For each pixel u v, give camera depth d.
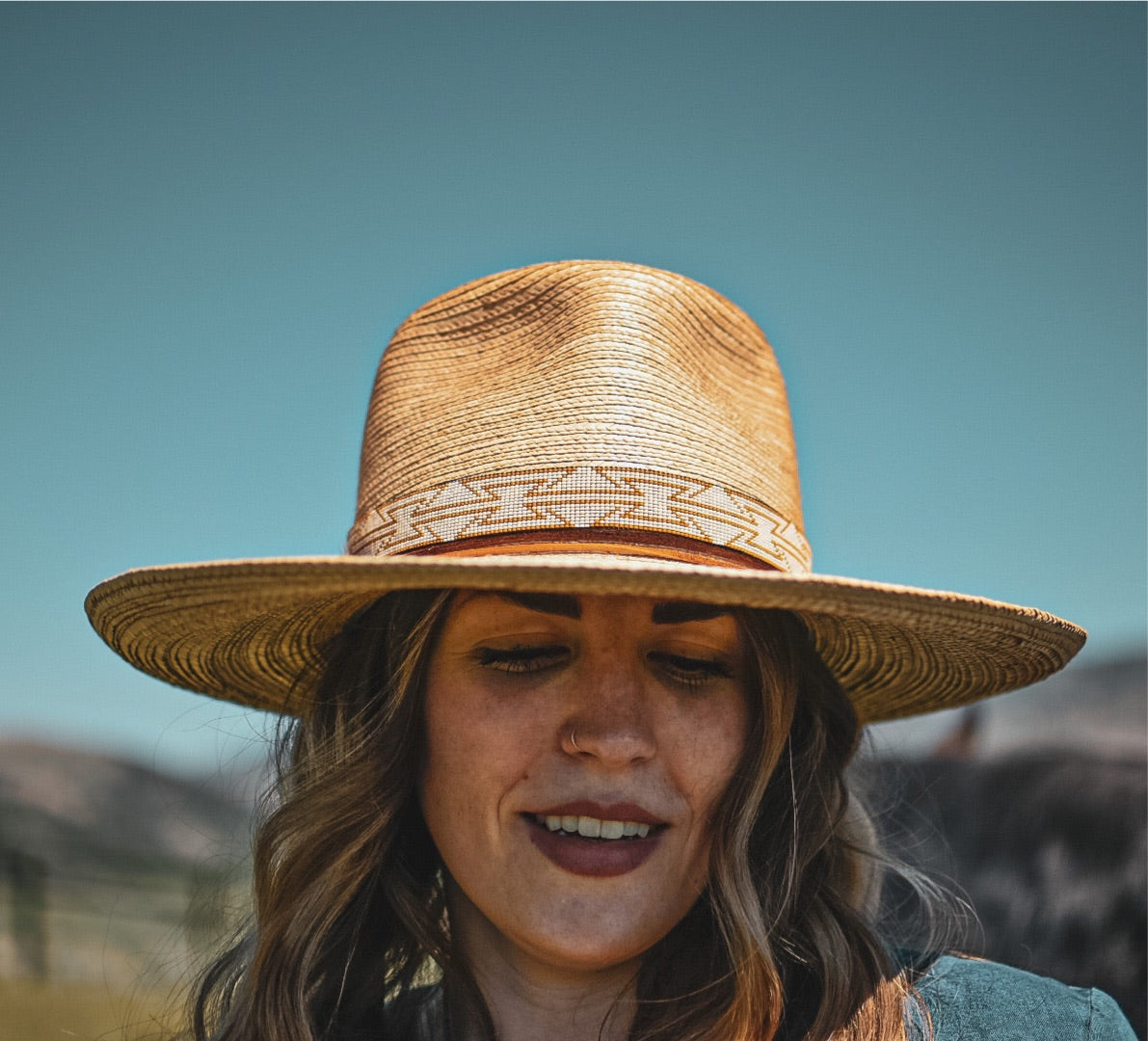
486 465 1.83
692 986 1.94
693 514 1.78
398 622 1.97
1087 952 2.64
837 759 2.13
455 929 2.05
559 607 1.81
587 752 1.78
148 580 1.79
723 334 2.02
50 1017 3.49
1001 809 3.04
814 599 1.60
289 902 2.02
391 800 2.00
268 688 2.33
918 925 2.63
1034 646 1.92
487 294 2.02
